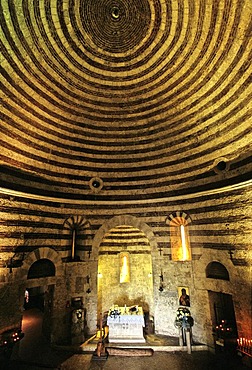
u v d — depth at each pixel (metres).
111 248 14.34
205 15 7.95
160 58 9.89
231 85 8.96
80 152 12.21
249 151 8.96
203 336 9.75
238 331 8.61
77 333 10.11
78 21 8.78
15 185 9.67
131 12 8.93
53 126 11.16
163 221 11.76
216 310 9.97
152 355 9.14
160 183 12.11
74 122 11.74
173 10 8.39
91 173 12.36
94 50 9.77
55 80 10.02
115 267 14.12
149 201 12.05
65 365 8.40
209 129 10.45
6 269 8.89
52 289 10.54
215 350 9.16
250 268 8.41
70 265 11.10
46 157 11.12
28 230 9.88
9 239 9.16
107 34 9.42
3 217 9.06
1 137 9.27
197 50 9.00
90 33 9.23
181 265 10.98
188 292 10.55
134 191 12.39
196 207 10.90
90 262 11.55
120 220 12.12
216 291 9.64
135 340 10.09
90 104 11.49
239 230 8.96
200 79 9.73
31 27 8.13
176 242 11.43
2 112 9.09
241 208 8.95
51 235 10.74
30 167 10.46
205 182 10.63
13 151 9.77
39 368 8.12
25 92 9.47
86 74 10.43
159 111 11.64
